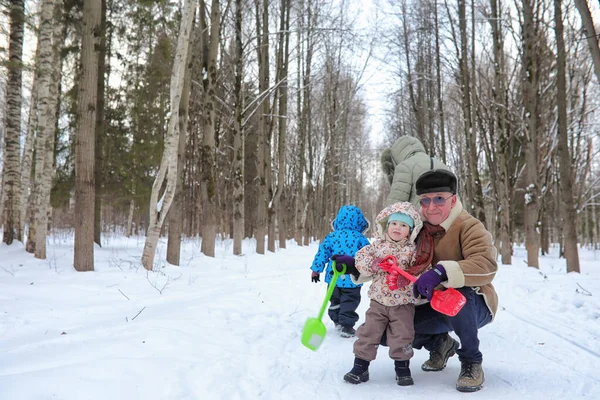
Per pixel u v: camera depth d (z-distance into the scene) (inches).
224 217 1011.9
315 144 1223.5
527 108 513.7
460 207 137.4
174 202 416.8
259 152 689.6
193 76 727.7
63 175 585.0
